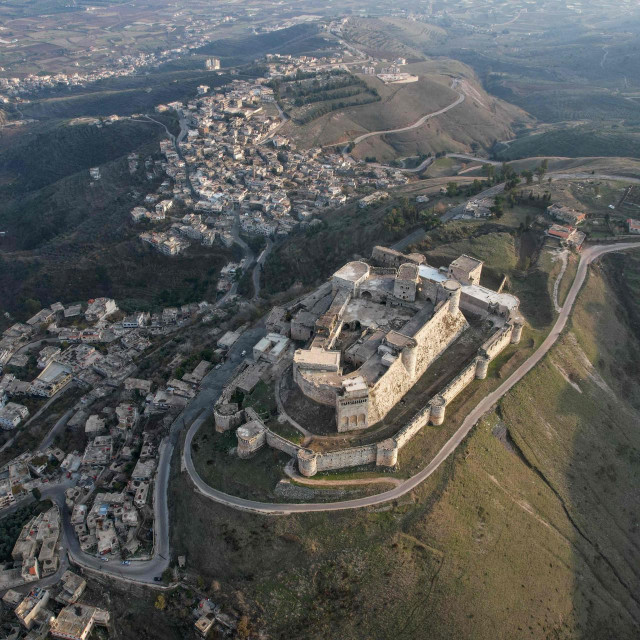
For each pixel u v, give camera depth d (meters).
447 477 160.88
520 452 178.62
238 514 159.25
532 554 153.75
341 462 161.25
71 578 164.75
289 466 164.12
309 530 151.62
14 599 160.12
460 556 145.62
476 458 168.38
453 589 139.38
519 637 136.50
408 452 166.62
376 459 162.38
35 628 155.62
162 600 154.75
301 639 136.62
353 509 153.50
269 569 149.12
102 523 178.25
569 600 149.12
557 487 174.50
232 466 170.38
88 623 154.00
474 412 182.50
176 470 181.88
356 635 135.00
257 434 168.75
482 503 159.12
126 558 167.38
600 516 172.75
